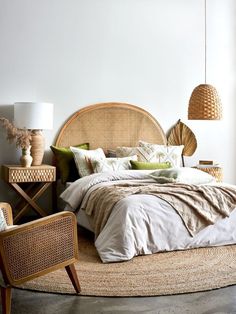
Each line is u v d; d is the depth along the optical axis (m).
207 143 6.18
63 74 5.42
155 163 5.15
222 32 6.14
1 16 5.13
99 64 5.57
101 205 3.99
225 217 4.04
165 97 5.91
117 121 5.67
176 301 2.81
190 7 5.97
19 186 5.08
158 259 3.62
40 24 5.29
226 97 6.22
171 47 5.91
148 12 5.77
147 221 3.73
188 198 3.96
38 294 2.91
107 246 3.64
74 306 2.72
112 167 4.97
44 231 2.69
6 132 5.16
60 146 5.42
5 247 2.46
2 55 5.16
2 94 5.18
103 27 5.57
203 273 3.29
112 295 2.89
